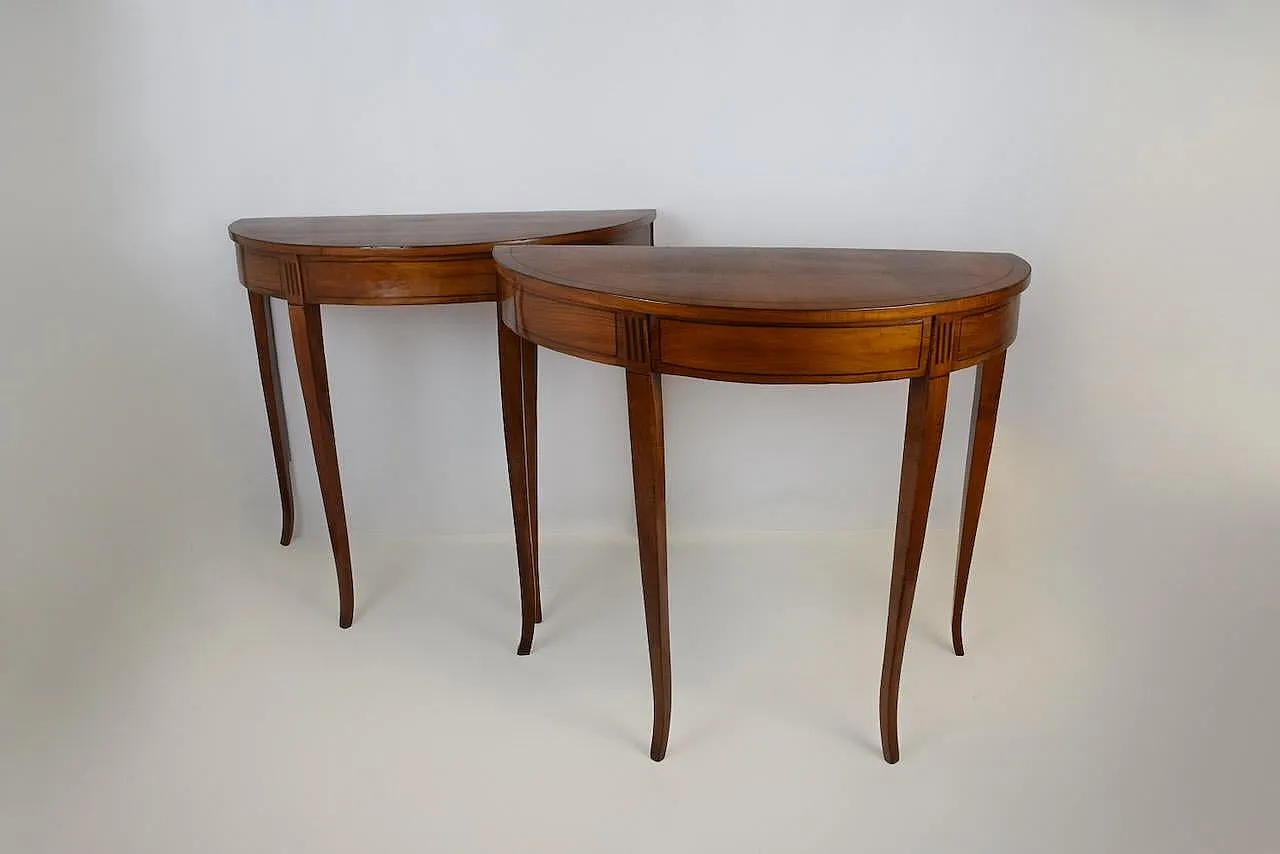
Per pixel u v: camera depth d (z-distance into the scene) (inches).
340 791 62.6
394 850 57.7
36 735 67.6
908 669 74.4
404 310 90.8
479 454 95.6
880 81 84.4
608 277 59.8
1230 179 85.6
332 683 73.8
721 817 60.1
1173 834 58.4
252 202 87.8
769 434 93.7
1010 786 62.4
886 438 93.8
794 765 64.6
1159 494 94.2
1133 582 84.0
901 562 60.0
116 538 93.4
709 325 53.7
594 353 58.3
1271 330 89.3
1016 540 90.8
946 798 61.5
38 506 91.0
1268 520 90.8
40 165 85.5
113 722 69.2
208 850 57.7
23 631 79.9
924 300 53.3
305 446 95.7
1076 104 84.4
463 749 66.6
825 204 87.8
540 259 65.7
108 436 92.6
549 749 66.6
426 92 85.1
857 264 64.2
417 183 87.5
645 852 57.4
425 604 85.0
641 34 83.5
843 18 82.8
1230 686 71.7
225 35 83.3
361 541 96.1
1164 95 83.8
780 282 58.3
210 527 95.9
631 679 74.3
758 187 87.5
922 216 87.9
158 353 91.7
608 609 84.0
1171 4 81.3
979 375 68.7
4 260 86.7
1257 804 60.7
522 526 74.5
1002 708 69.8
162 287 90.0
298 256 70.9
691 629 80.5
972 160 86.2
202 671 75.2
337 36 83.5
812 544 94.5
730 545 94.6
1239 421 92.1
